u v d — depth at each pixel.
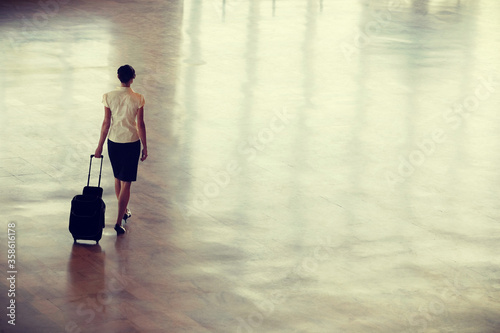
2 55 19.50
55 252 9.32
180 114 15.33
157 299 8.34
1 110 15.05
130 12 26.36
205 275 8.94
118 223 9.91
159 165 12.49
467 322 8.15
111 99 9.77
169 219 10.46
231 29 24.53
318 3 30.58
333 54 21.58
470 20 28.16
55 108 15.37
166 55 20.42
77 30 22.91
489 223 10.87
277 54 21.25
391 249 9.85
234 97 16.78
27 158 12.46
